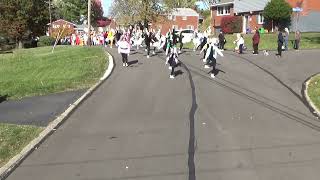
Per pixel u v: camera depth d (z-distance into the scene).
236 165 11.35
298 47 44.69
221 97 20.47
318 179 10.32
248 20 73.00
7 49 69.00
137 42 44.16
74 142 13.80
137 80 25.20
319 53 37.03
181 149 12.79
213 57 25.84
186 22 109.88
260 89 22.31
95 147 13.21
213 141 13.57
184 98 20.36
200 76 26.08
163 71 28.05
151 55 36.56
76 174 10.99
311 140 13.70
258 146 13.02
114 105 19.22
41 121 16.41
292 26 64.25
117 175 10.81
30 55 42.03
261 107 18.50
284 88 22.47
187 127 15.34
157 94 21.34
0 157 12.38
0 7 68.12
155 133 14.64
